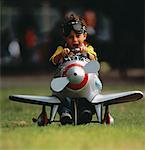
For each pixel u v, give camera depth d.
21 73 57.19
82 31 16.69
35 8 73.06
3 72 59.09
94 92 16.09
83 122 16.20
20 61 67.12
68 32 16.67
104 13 56.16
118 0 54.41
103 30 63.44
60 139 13.16
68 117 15.92
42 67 61.34
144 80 46.06
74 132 14.10
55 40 55.62
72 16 16.80
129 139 13.43
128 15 54.19
